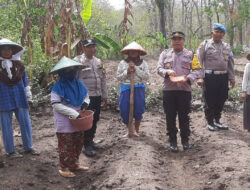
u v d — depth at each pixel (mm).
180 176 4512
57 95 4082
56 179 4352
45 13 8930
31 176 4242
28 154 4906
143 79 5602
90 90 5059
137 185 3875
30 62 8711
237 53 20234
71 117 4051
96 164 4902
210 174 4352
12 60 4648
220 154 4945
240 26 22359
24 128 4809
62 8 8156
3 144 5094
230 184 3928
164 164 4883
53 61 8609
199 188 4094
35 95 7879
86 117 4039
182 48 5328
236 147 5223
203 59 6195
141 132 6316
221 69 6113
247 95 6262
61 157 4359
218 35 6008
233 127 6949
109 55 16516
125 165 4520
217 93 6328
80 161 5004
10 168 4352
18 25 10781
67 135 4203
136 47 5387
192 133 6637
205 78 6211
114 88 8562
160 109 8336
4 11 11977
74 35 8703
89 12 9203
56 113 4203
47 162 4777
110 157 5043
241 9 21922
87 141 5223
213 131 6395
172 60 5289
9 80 4543
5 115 4609
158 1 15758
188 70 5270
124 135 6043
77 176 4504
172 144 5480
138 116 5852
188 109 5371
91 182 4312
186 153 5371
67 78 4172
